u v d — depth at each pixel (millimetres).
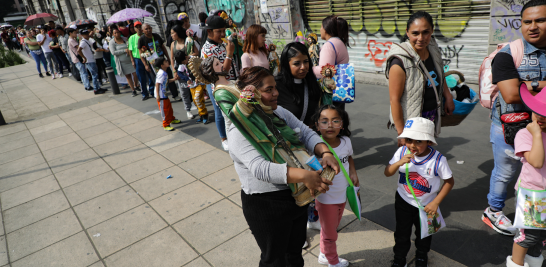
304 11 7930
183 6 12133
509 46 2314
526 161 2117
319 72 3371
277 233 1928
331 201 2346
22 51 25922
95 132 6652
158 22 12805
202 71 2186
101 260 3059
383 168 4008
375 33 6883
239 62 4742
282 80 2744
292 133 1834
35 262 3135
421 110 2771
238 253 2945
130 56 8438
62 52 12844
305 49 2668
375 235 2951
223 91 1835
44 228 3658
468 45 5711
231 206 3656
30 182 4816
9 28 27344
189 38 6598
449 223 2959
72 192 4375
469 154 4020
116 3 14359
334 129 2318
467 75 5918
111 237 3367
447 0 5707
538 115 1906
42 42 12867
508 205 3094
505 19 4973
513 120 2385
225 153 5031
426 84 2762
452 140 4406
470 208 3117
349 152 2475
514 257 2305
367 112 5781
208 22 4664
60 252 3234
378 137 4832
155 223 3512
